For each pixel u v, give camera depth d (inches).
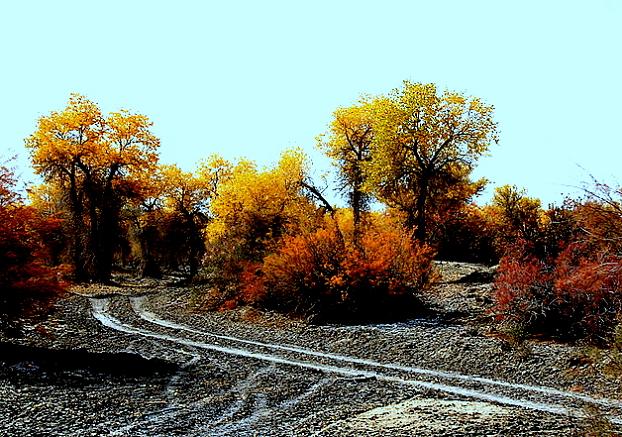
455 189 1706.4
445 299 1130.0
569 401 577.6
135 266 3043.8
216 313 1259.8
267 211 1599.4
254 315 1186.6
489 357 757.9
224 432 474.3
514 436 420.8
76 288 1814.7
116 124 2028.8
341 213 1712.6
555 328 828.6
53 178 2034.9
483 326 900.6
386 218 1723.7
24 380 589.9
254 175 1640.0
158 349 879.7
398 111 1555.1
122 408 531.8
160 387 623.5
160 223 2407.7
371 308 1082.1
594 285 777.6
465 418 467.2
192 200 2406.5
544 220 1542.8
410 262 1097.4
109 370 675.4
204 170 2370.8
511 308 867.4
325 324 1057.5
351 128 1738.4
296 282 1145.4
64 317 1182.9
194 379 672.4
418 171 1584.6
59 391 566.6
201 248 2379.4
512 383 668.1
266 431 476.4
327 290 1099.3
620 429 444.1
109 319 1238.9
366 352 863.7
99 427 474.6
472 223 1780.3
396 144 1560.0
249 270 1305.4
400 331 930.7
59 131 1980.8
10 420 470.6
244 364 783.7
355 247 1131.9
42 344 820.6
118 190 2080.5
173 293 1581.0
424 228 1572.3
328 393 617.6
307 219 1457.9
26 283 713.6
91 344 867.4
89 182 1995.6
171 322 1205.7
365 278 1088.2
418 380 695.1
